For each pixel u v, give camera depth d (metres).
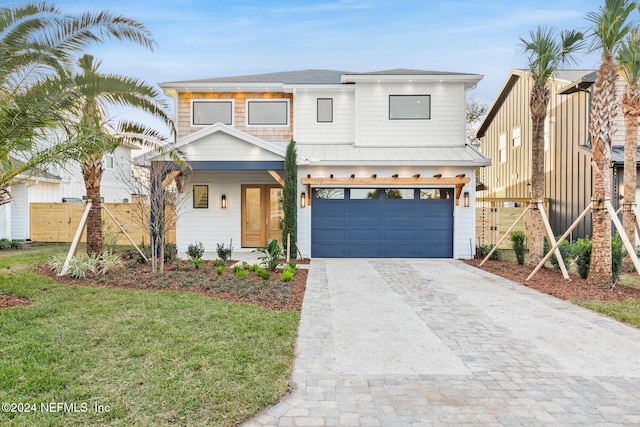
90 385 3.63
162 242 9.09
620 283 8.77
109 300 6.60
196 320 5.61
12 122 6.54
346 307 6.84
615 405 3.48
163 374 3.87
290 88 15.08
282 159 12.91
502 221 15.95
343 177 13.28
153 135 10.04
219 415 3.21
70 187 20.20
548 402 3.53
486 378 4.02
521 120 18.33
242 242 15.35
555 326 5.78
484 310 6.67
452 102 14.80
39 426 2.98
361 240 13.42
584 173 13.81
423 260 12.89
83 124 7.92
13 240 15.48
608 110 8.06
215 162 12.80
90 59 9.73
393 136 14.83
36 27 6.97
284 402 3.49
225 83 15.07
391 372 4.15
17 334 4.82
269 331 5.21
